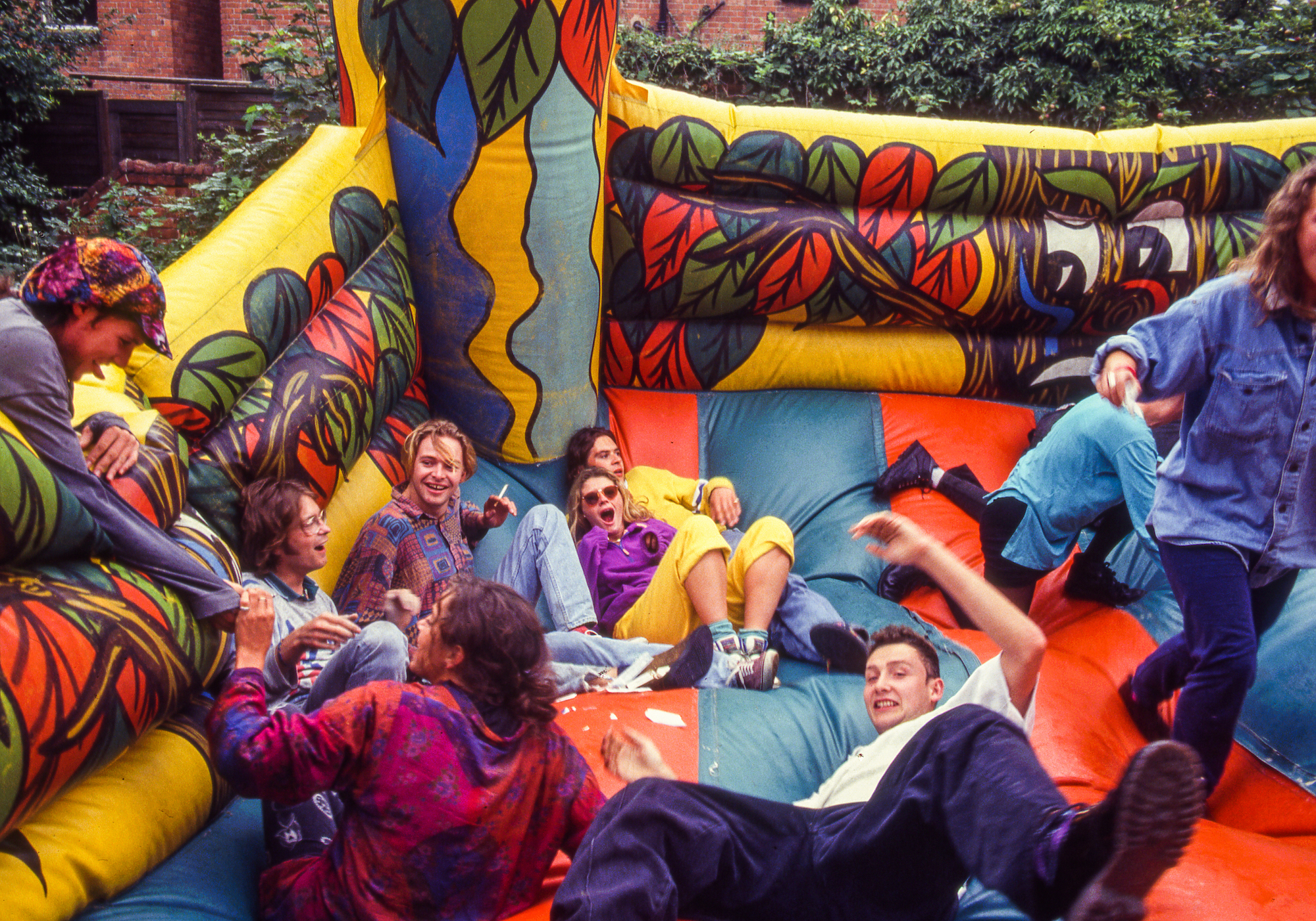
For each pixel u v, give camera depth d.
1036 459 3.53
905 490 4.26
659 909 1.75
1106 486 3.38
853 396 4.70
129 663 1.96
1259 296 2.43
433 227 3.94
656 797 1.90
